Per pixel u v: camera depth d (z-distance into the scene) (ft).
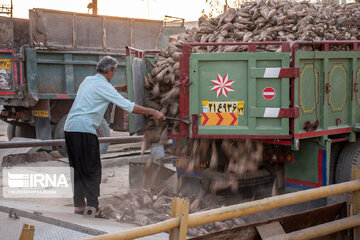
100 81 15.06
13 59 28.53
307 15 16.05
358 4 19.48
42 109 30.45
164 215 15.51
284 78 14.16
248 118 14.39
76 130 14.82
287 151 15.84
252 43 14.21
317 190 10.07
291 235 9.75
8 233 11.30
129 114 15.88
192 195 17.38
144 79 16.83
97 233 10.78
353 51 16.14
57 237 10.79
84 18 31.22
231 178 15.74
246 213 9.00
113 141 23.56
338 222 10.50
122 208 16.30
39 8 29.27
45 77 29.99
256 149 15.58
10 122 34.37
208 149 16.93
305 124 14.67
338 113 16.02
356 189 10.71
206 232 14.02
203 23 18.04
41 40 29.66
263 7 16.75
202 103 14.57
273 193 16.37
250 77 14.24
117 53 33.09
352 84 16.33
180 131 14.84
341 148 16.96
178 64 15.55
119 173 25.48
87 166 14.88
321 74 15.24
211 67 14.43
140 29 34.50
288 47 14.28
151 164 19.42
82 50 31.30
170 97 15.53
